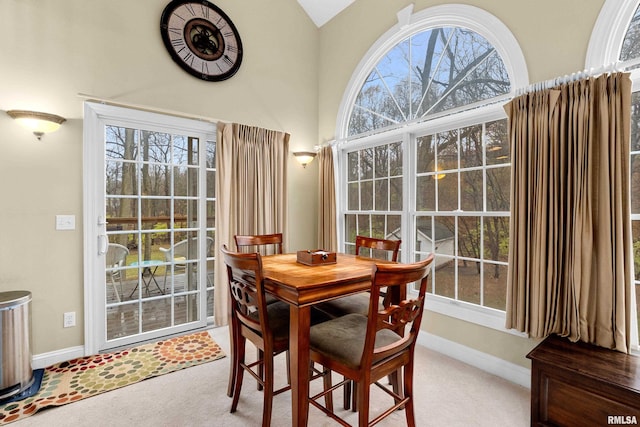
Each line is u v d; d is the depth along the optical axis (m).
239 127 3.33
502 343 2.35
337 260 2.26
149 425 1.80
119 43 2.76
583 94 1.88
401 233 3.15
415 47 3.11
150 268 2.99
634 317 1.79
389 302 2.00
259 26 3.64
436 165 2.90
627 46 1.90
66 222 2.54
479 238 2.59
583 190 1.87
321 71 4.11
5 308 2.05
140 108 2.86
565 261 1.97
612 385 1.48
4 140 2.31
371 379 1.39
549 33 2.13
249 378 2.32
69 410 1.93
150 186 2.98
